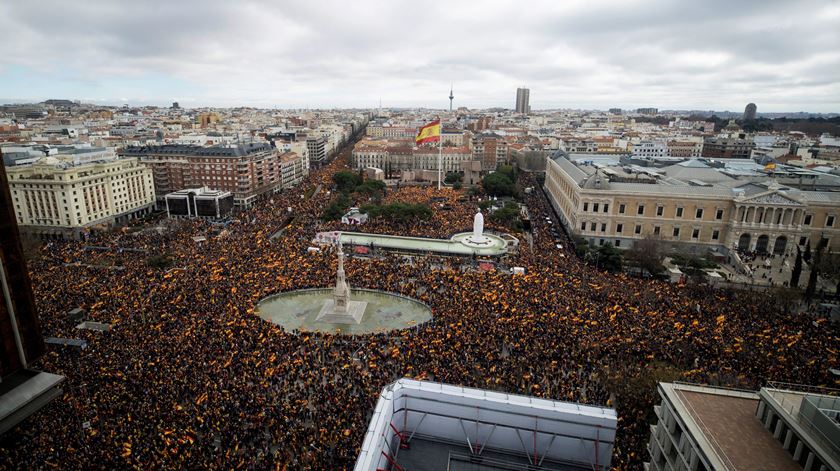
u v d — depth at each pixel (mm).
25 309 72750
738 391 68000
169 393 91625
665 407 67812
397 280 160875
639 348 108562
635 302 136250
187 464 74062
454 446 48938
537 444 48188
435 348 109000
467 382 95375
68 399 89625
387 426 45594
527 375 99438
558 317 123750
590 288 147625
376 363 105438
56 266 166250
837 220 198250
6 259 69000
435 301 143250
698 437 57781
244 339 112812
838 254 181625
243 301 136500
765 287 164375
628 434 82188
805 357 106500
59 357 104688
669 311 130500
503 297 136375
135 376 96625
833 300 155375
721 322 122000
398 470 43000
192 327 117625
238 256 175000
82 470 71688
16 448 76562
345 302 140250
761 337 114375
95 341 111188
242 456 76562
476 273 162750
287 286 152875
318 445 78875
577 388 95875
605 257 177750
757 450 55781
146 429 81312
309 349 112688
